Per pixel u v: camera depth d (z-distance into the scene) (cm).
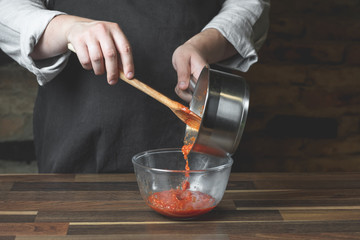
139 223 74
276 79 179
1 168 164
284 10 178
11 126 162
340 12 180
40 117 122
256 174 100
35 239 68
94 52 83
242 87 71
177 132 114
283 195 88
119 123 110
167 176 75
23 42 94
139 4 110
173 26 111
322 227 74
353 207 83
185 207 74
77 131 110
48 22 94
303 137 184
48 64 102
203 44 98
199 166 86
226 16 106
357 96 184
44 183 92
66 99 112
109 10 109
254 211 80
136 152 113
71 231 71
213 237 70
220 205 83
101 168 112
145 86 82
